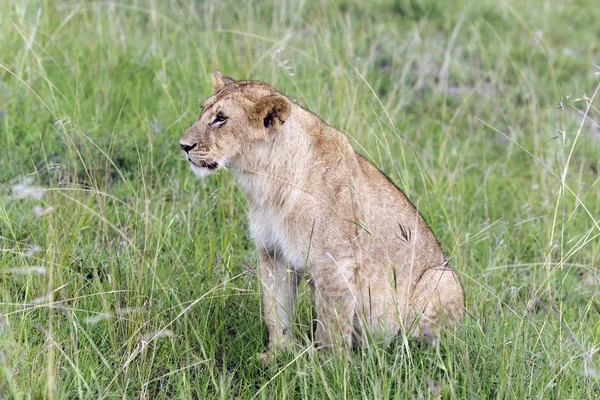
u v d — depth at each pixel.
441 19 20.89
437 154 14.07
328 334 8.45
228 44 16.33
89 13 16.33
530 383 7.64
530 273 11.11
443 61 18.67
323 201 8.32
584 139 15.66
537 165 13.60
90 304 8.56
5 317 7.61
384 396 7.32
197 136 8.35
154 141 12.16
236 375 8.34
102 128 12.47
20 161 11.33
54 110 12.34
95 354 7.99
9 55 13.61
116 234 10.18
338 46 16.86
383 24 19.97
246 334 8.83
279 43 14.12
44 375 7.26
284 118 8.18
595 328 9.12
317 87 13.95
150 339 7.73
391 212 8.88
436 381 7.76
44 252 9.01
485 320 8.89
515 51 19.41
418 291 8.99
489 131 15.91
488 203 12.49
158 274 8.84
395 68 18.03
